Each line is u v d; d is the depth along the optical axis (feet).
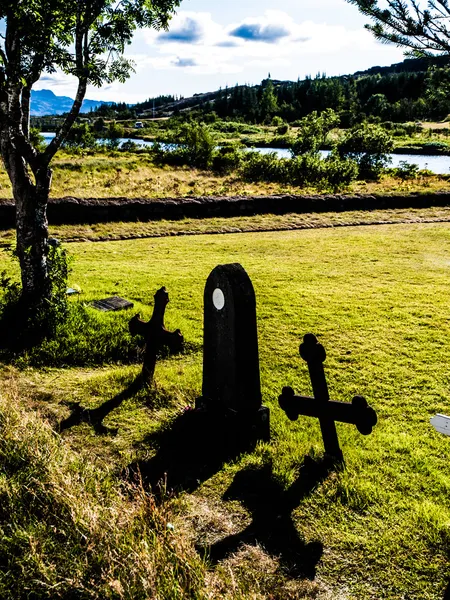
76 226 47.65
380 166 109.81
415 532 11.20
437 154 194.39
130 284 32.30
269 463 13.92
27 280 23.32
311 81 469.98
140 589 8.75
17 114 21.30
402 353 22.24
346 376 20.08
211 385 15.87
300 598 9.60
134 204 51.08
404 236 47.83
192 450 14.60
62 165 91.09
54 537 10.31
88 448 14.85
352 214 57.11
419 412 17.34
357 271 36.29
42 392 18.12
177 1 22.66
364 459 14.20
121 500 11.37
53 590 9.12
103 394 18.01
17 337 22.03
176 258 39.93
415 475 13.47
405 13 17.65
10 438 13.23
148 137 283.79
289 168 90.48
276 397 18.24
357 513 11.93
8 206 45.70
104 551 9.50
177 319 25.98
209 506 12.28
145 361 18.72
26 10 19.95
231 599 8.81
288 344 23.24
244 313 14.67
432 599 9.52
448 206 61.52
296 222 53.36
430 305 28.63
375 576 10.08
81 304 25.81
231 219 53.52
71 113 22.47
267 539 11.16
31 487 11.60
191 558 9.73
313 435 15.51
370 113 316.60
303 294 30.76
